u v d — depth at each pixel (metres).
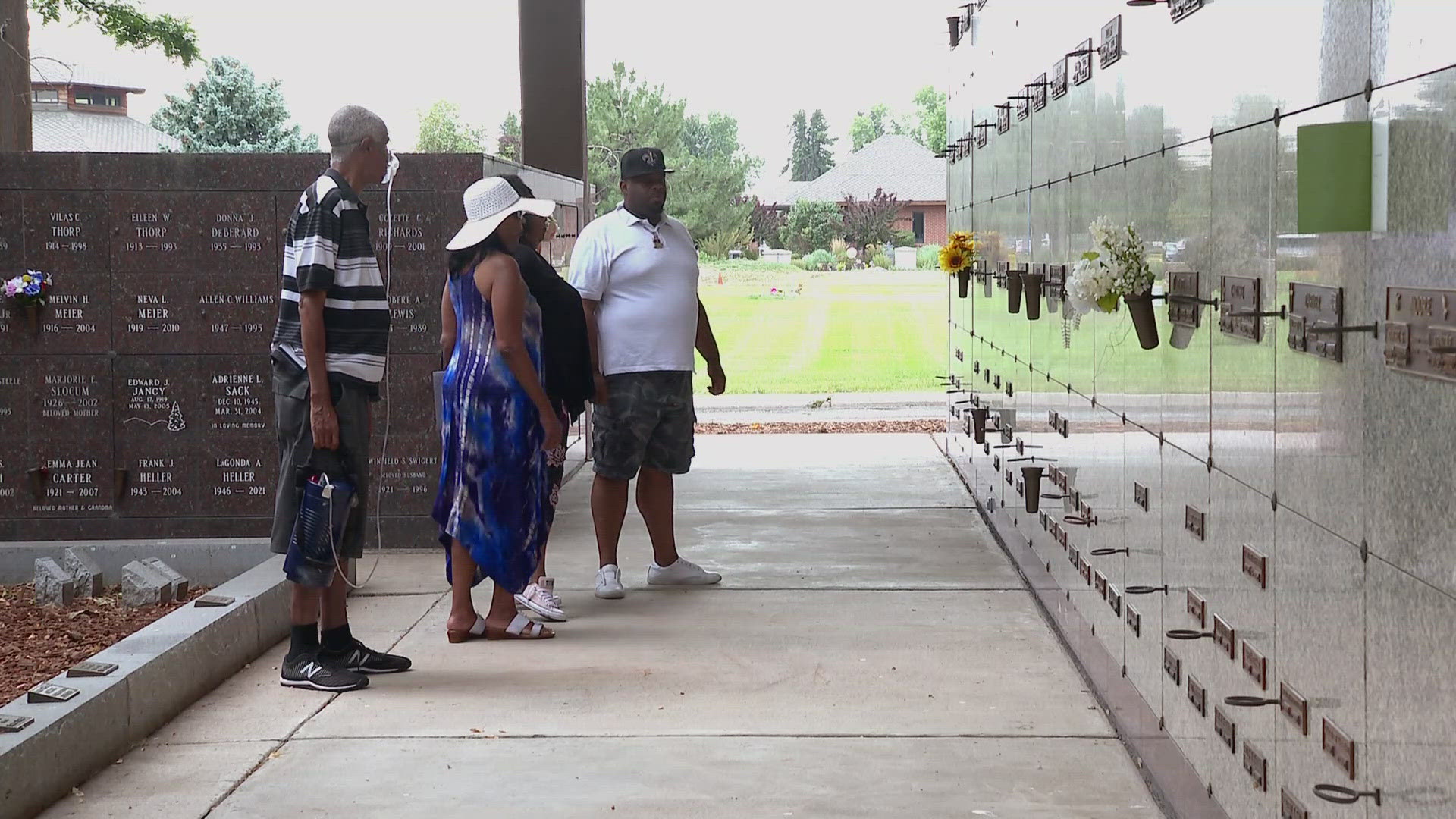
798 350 23.14
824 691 4.65
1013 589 6.12
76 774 3.84
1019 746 4.10
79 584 6.10
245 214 6.80
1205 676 3.29
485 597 6.07
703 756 4.02
